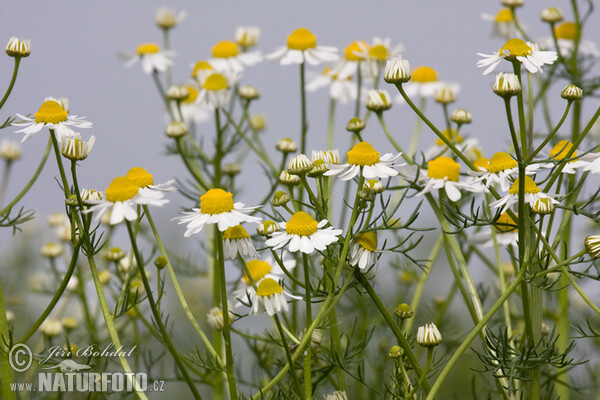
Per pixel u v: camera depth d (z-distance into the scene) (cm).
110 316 61
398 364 62
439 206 66
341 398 62
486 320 60
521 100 61
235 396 60
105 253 71
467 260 70
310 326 60
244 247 60
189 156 74
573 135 72
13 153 71
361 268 60
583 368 75
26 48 63
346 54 74
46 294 75
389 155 61
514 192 60
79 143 60
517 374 62
